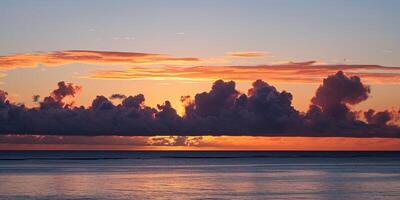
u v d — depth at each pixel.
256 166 192.88
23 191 80.75
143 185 92.12
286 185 91.69
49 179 107.25
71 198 71.50
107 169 159.00
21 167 173.12
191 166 193.25
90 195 75.12
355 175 121.50
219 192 79.25
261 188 85.69
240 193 77.81
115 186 90.06
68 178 110.94
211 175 123.50
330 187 87.38
